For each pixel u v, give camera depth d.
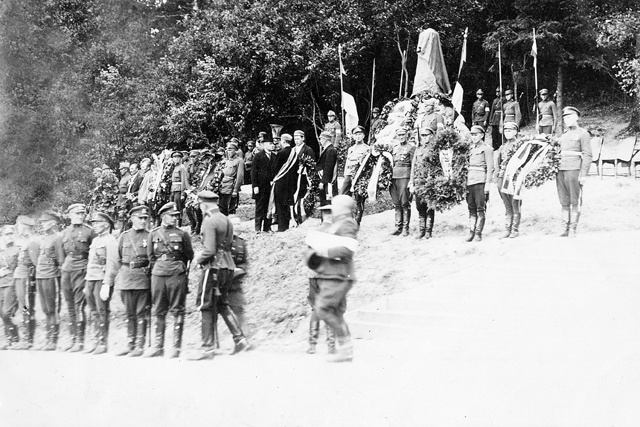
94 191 23.73
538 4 31.39
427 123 17.31
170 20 42.41
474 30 34.50
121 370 10.52
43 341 14.51
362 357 9.40
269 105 32.50
